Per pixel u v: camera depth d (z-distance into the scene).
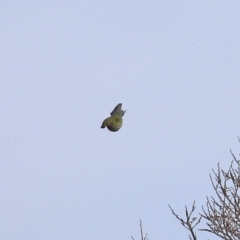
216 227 15.41
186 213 15.60
